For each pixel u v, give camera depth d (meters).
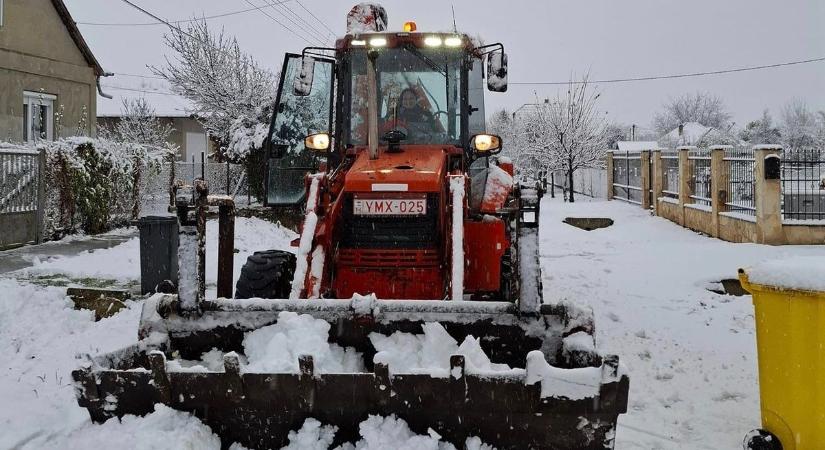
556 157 31.19
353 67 6.79
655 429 4.99
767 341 4.13
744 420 5.14
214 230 13.61
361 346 4.25
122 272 9.62
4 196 11.64
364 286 5.41
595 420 3.65
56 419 5.05
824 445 3.95
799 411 4.00
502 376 3.60
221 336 4.33
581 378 3.57
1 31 17.30
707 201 16.09
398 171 5.55
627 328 7.76
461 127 6.59
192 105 27.12
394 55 6.68
